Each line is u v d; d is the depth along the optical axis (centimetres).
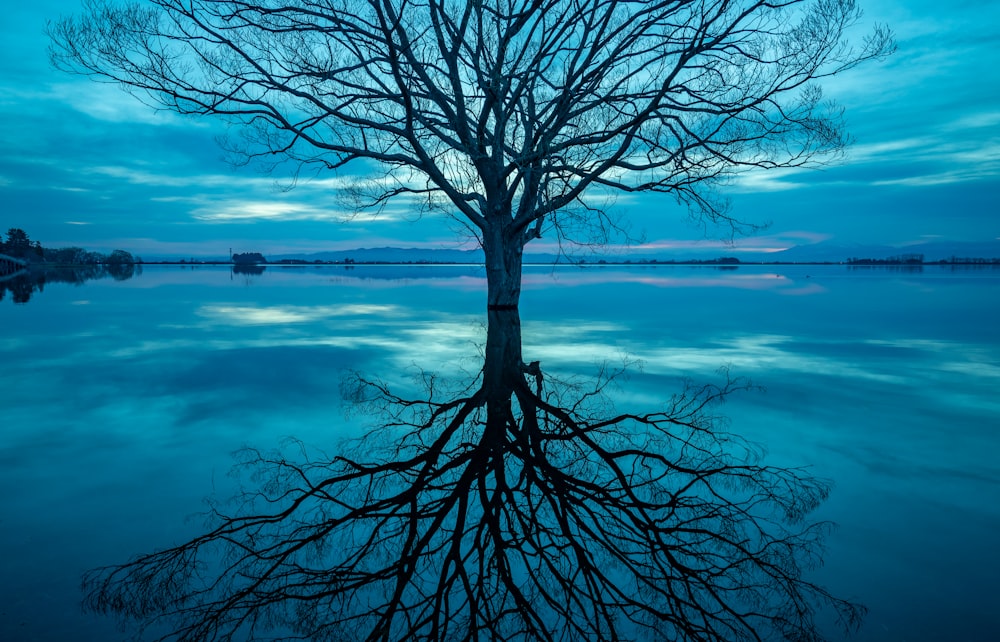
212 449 494
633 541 350
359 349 1066
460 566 323
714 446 498
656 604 287
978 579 281
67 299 2348
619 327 1388
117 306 2025
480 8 1325
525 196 1490
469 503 402
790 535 332
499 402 676
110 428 554
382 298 2495
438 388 747
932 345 1058
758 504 381
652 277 5150
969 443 491
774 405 632
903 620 249
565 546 345
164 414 608
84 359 946
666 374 816
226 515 367
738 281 4084
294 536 346
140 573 293
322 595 290
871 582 280
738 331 1295
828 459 457
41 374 821
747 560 314
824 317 1588
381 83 1442
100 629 250
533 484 435
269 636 256
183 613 269
